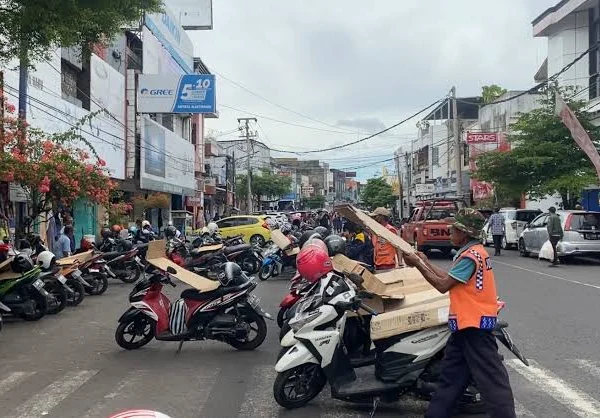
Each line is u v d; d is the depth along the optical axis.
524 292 12.77
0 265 10.15
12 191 17.78
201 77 29.66
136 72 29.53
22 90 15.23
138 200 31.00
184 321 7.97
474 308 4.52
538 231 20.77
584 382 6.44
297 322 5.62
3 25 9.23
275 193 68.75
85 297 13.46
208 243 16.83
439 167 56.41
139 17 10.16
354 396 5.47
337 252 7.79
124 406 5.87
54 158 14.97
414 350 5.40
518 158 24.56
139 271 15.96
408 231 24.22
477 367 4.51
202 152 48.03
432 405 4.70
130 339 8.74
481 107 43.75
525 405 5.72
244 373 7.05
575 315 10.12
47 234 17.75
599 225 18.83
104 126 25.28
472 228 4.63
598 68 29.98
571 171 23.77
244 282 8.12
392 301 5.97
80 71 23.50
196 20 44.88
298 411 5.68
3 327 10.02
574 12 31.14
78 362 7.65
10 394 6.31
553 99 24.73
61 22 8.86
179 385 6.57
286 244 13.41
